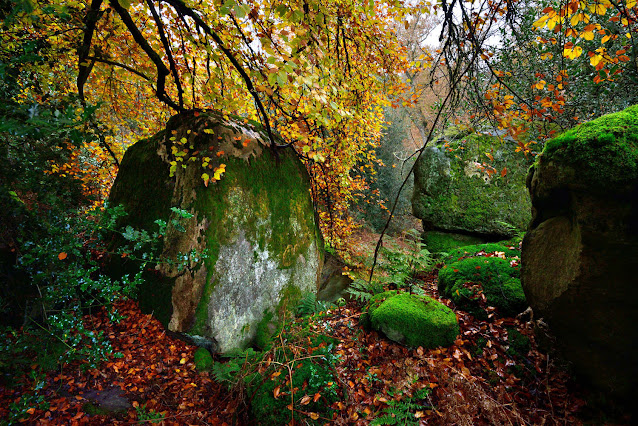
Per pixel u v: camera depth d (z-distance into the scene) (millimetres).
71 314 2494
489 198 5359
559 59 3242
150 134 5250
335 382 2387
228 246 3141
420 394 2215
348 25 3453
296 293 3764
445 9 1954
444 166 5633
